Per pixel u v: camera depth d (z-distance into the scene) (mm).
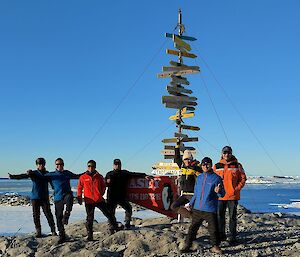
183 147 12742
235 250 8109
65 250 8852
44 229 16516
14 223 19703
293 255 7605
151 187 11023
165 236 8922
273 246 8297
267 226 10664
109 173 10250
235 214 8469
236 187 8375
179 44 12516
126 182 10438
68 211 9492
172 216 11055
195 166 9406
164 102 12422
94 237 10008
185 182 9367
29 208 31438
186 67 12281
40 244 9555
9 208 31266
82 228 11055
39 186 9969
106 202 10070
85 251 8438
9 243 9648
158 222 11688
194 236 8117
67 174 9789
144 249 8562
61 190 9586
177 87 12656
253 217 11883
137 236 9203
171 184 11086
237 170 8469
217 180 7852
